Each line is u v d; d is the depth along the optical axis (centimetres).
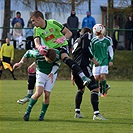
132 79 8200
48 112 3400
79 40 3125
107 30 8525
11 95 4809
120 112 3438
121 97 4725
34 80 3847
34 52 2895
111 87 6238
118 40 8700
